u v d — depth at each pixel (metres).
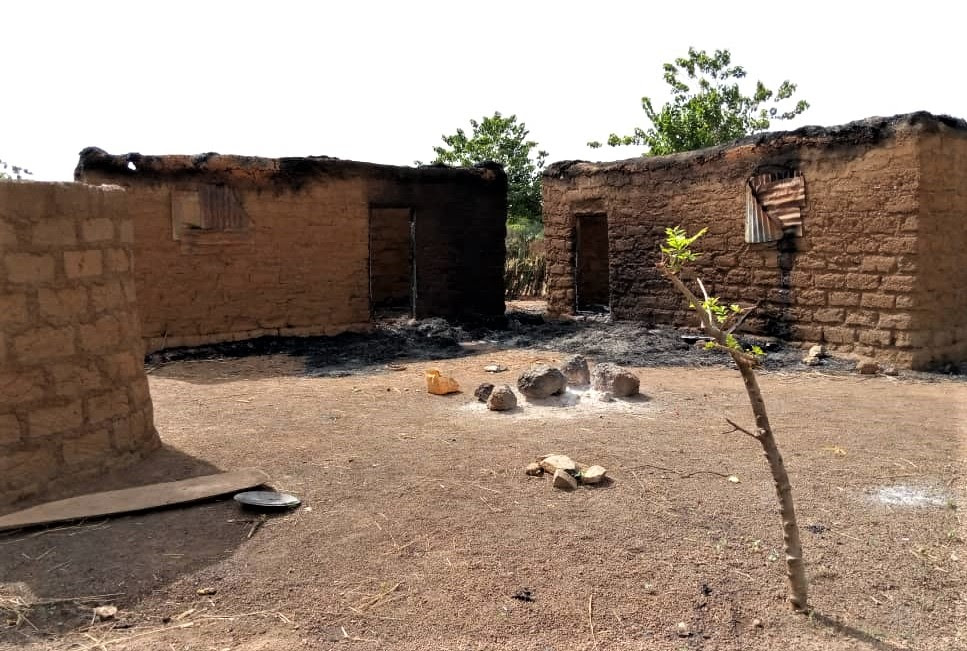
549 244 15.91
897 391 8.57
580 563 4.04
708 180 12.41
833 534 4.38
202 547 4.28
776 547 4.21
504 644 3.28
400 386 9.10
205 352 11.48
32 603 3.62
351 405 8.00
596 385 8.48
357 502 4.99
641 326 13.76
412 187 13.93
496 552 4.19
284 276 12.60
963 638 3.29
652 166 13.40
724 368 10.20
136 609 3.59
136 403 5.86
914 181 9.58
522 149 29.53
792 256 11.15
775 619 3.46
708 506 4.86
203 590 3.76
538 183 29.92
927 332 9.92
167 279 11.55
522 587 3.78
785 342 11.34
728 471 5.58
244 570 3.99
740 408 7.66
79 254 5.29
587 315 15.63
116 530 4.52
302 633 3.37
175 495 4.98
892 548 4.18
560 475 5.24
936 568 3.94
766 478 5.41
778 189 11.23
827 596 3.66
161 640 3.32
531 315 16.02
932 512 4.71
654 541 4.31
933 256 9.90
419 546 4.28
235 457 6.00
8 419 4.87
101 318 5.48
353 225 13.24
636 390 8.24
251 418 7.40
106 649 3.24
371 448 6.26
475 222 14.81
